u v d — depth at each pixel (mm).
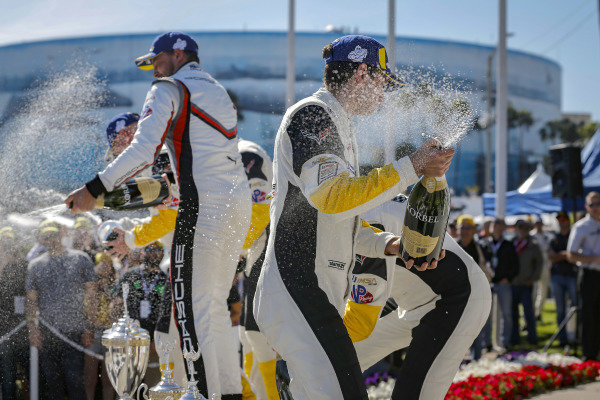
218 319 3154
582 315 8297
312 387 2348
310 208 2441
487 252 10023
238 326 4262
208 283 3041
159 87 2992
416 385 2961
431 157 2297
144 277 4223
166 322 3543
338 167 2338
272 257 2502
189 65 3252
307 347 2373
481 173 39344
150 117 2916
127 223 3924
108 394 4246
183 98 3018
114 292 4223
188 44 3291
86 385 4203
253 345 3465
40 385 4156
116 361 2809
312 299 2412
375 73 2494
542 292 13352
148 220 3582
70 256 4160
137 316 4191
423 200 2479
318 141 2371
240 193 3131
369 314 3139
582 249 8258
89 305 4191
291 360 2414
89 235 4211
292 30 13188
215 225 3041
